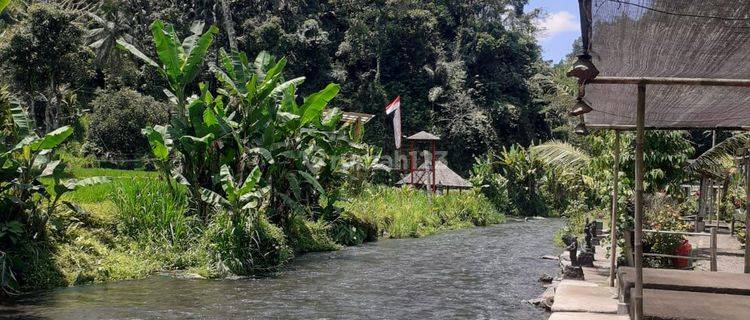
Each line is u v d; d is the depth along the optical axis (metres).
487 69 60.34
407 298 10.33
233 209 13.23
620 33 4.17
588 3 3.65
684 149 11.86
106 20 41.91
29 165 10.62
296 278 12.34
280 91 15.77
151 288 10.65
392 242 20.17
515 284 11.84
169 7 46.12
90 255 11.55
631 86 5.72
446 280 12.28
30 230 10.80
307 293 10.68
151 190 13.67
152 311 8.87
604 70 5.12
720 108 6.75
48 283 10.38
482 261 15.27
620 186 11.43
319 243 17.55
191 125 14.62
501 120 55.94
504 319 8.70
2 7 10.37
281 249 14.50
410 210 25.19
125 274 11.46
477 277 12.69
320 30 52.25
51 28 28.67
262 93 15.08
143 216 13.04
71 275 10.77
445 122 54.44
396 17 56.81
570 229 19.55
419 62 57.12
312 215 18.61
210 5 48.81
